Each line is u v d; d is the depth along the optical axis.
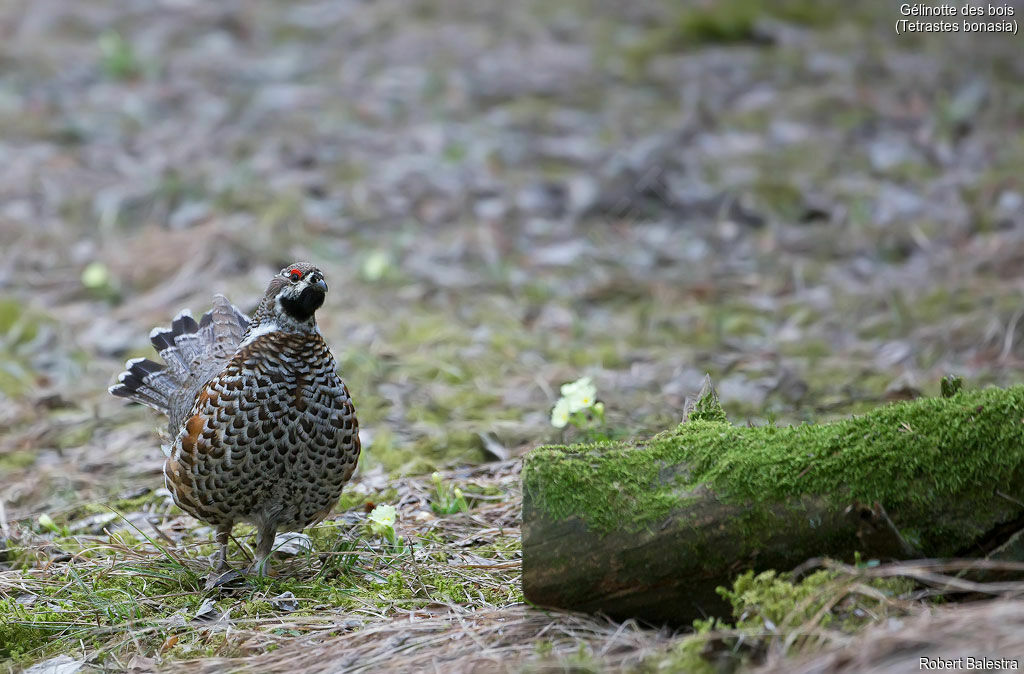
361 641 6.19
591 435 8.96
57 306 13.03
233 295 12.83
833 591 5.50
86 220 14.86
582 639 5.93
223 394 6.86
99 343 12.12
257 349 6.91
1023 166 15.36
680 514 5.89
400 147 16.94
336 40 21.30
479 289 13.27
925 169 15.80
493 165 16.31
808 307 12.55
